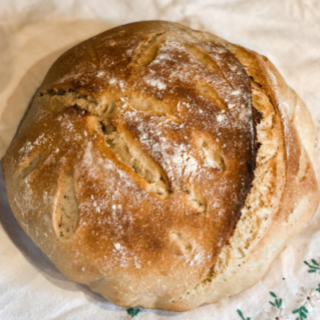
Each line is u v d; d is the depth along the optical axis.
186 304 0.45
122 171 0.42
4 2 0.50
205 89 0.44
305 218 0.46
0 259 0.48
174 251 0.43
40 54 0.51
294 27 0.55
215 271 0.43
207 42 0.47
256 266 0.44
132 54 0.45
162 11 0.53
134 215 0.42
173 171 0.43
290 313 0.49
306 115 0.48
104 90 0.44
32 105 0.48
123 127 0.43
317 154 0.52
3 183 0.49
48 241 0.44
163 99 0.44
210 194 0.43
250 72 0.46
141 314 0.48
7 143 0.50
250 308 0.49
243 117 0.44
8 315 0.47
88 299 0.48
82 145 0.43
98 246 0.43
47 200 0.43
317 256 0.50
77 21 0.52
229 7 0.54
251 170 0.43
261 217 0.43
